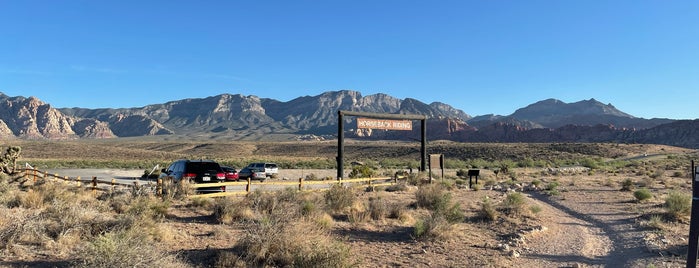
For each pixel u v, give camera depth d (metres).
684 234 11.38
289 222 8.95
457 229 11.56
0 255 7.37
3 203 12.36
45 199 13.45
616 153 102.12
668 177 37.06
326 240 8.41
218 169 18.50
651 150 109.12
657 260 8.84
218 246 9.01
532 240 10.79
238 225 11.29
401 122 31.36
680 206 14.19
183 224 11.38
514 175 38.88
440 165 28.56
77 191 16.16
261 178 39.53
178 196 15.50
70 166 61.28
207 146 172.38
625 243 10.63
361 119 28.61
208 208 14.04
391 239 10.63
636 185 27.48
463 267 8.24
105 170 50.72
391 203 16.33
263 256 7.98
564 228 12.69
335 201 15.02
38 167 57.31
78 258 7.15
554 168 60.31
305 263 7.15
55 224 9.16
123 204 13.23
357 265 7.62
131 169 54.88
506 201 16.97
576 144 112.81
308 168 63.94
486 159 99.50
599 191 23.98
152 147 177.88
